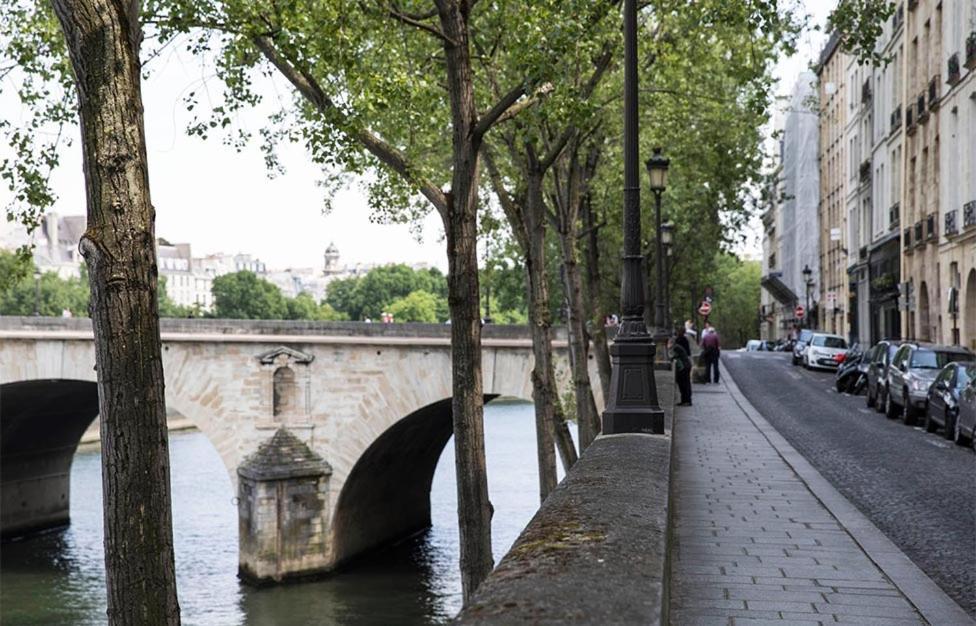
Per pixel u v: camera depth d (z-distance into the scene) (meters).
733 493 13.34
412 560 42.62
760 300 136.50
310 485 40.28
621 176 30.22
